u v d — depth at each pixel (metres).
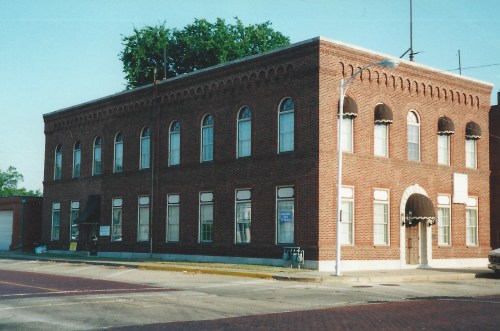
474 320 14.13
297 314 15.23
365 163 30.89
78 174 45.03
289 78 30.38
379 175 31.50
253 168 31.84
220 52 54.53
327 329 12.75
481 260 36.28
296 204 29.56
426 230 33.44
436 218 34.03
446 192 34.84
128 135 40.28
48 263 36.41
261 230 31.19
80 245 44.03
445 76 35.12
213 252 33.75
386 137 32.25
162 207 37.25
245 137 32.72
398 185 32.34
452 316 14.83
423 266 33.12
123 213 40.12
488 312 15.63
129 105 40.25
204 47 54.47
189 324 13.46
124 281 24.34
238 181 32.62
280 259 30.06
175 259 35.97
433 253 33.66
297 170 29.67
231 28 56.72
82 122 44.59
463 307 16.75
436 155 34.50
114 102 41.50
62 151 46.59
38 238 51.22
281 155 30.47
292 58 30.25
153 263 32.78
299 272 26.97
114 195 41.03
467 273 28.80
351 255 29.80
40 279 24.98
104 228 41.44
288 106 30.61
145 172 38.69
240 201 32.53
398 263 31.89
